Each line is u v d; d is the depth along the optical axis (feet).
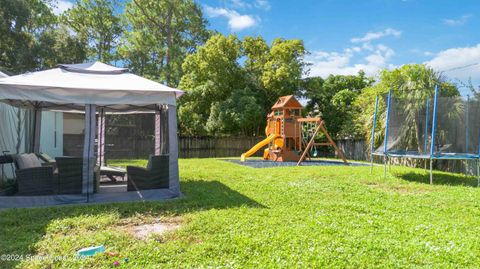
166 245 12.74
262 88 71.20
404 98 37.11
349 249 12.26
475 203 20.95
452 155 29.58
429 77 41.91
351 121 64.39
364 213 18.44
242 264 11.09
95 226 15.44
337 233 14.35
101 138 35.32
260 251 12.20
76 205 19.27
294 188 25.41
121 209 18.45
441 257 11.74
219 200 20.92
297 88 73.41
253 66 73.41
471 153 30.35
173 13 86.94
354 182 28.91
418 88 40.65
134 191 21.57
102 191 23.75
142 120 35.55
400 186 27.76
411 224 15.97
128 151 35.58
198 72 70.49
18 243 12.71
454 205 20.53
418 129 34.78
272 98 71.05
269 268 10.69
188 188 25.39
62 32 73.56
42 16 72.49
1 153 27.55
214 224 15.39
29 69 65.36
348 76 78.43
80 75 22.57
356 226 15.52
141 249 12.30
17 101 27.86
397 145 34.24
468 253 12.01
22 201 19.15
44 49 66.59
